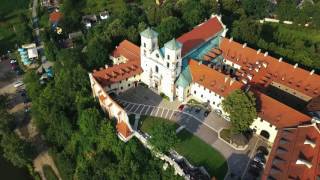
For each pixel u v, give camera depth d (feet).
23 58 627.46
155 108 473.26
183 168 392.68
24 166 469.98
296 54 545.44
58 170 457.68
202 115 463.83
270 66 494.59
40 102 493.36
